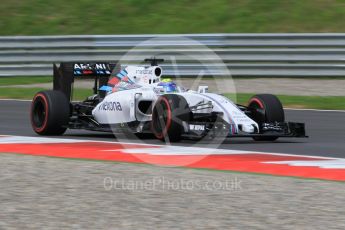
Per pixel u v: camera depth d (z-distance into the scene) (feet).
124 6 179.42
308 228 42.55
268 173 59.36
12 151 71.67
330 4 166.30
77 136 83.46
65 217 45.19
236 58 141.79
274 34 140.46
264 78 140.67
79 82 148.46
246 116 72.84
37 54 151.12
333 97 119.65
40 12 182.29
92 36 148.15
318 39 138.51
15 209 47.32
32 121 83.76
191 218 44.83
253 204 48.47
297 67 138.82
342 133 86.07
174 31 165.07
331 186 54.34
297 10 165.17
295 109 109.91
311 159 66.03
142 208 47.42
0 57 152.25
